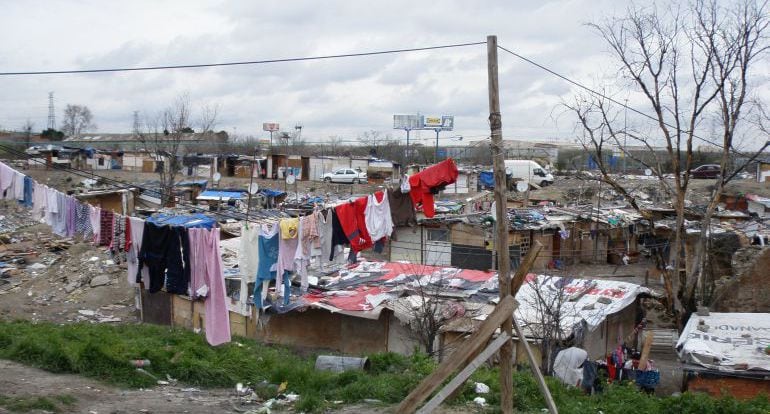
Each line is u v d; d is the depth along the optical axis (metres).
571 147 77.19
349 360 12.48
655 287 28.92
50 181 52.22
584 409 10.12
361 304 19.50
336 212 9.80
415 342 19.30
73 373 10.66
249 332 21.50
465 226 29.47
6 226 38.09
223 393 10.64
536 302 17.89
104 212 10.48
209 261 10.23
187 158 61.94
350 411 9.34
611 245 36.69
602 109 32.62
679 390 17.70
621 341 21.94
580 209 38.84
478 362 6.46
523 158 64.25
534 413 9.76
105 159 61.97
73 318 25.12
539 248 6.66
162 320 24.19
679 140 20.53
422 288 19.34
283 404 9.93
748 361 14.40
